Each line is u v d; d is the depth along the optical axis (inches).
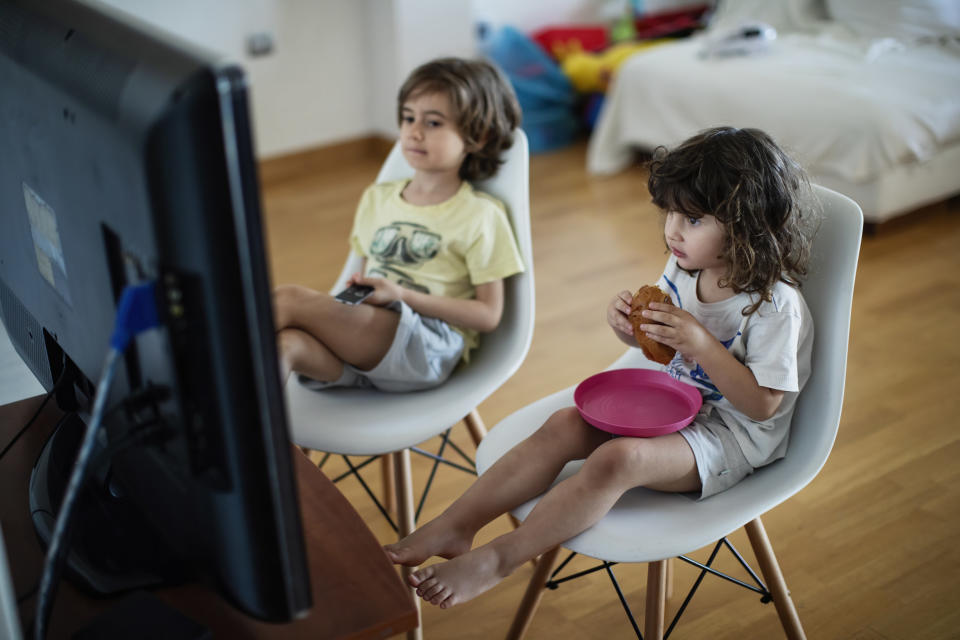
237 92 22.3
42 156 30.6
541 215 134.4
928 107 120.2
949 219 128.5
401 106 64.4
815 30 147.0
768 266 48.3
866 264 115.2
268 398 24.8
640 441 48.3
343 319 57.5
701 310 51.7
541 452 51.0
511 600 65.4
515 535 47.1
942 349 95.7
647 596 49.6
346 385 61.1
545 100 161.6
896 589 64.9
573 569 67.9
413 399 59.9
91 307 30.5
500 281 61.8
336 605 31.6
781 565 67.5
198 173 22.5
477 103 62.2
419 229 63.9
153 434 28.4
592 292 110.7
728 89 132.4
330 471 79.8
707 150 48.2
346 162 161.6
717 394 52.1
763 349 48.4
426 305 59.9
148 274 25.2
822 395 49.8
